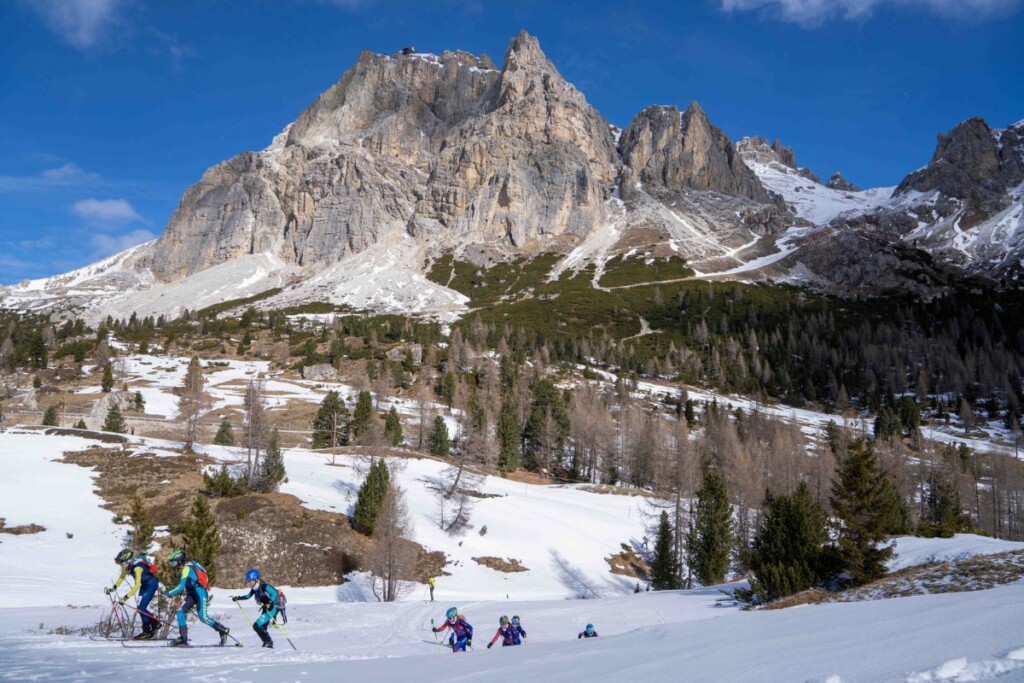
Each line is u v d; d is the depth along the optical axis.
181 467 62.78
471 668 11.44
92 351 149.50
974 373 165.25
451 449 96.69
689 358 170.50
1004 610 11.00
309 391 127.50
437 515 64.56
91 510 51.75
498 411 101.81
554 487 87.38
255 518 53.06
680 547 64.25
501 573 56.69
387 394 118.56
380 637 24.64
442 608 35.94
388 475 59.50
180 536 48.00
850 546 29.53
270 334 177.75
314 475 70.62
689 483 66.50
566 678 9.24
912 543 34.62
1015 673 6.29
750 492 68.81
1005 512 85.44
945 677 6.60
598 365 165.00
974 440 129.25
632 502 81.69
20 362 130.62
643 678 8.69
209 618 16.36
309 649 18.92
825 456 83.56
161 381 131.25
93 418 97.94
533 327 194.38
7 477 55.91
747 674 8.25
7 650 13.76
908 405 132.88
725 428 97.69
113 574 41.75
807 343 180.00
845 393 147.38
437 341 163.75
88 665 11.88
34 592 35.91
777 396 157.38
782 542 32.41
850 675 7.45
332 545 52.41
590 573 60.25
